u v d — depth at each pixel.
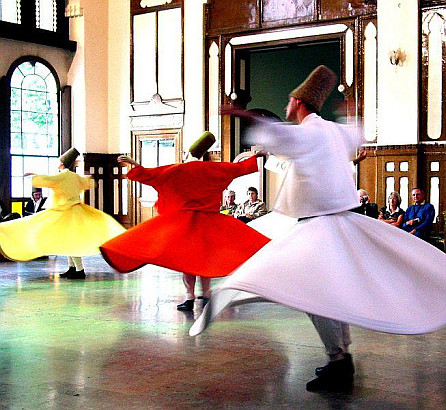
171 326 5.40
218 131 13.42
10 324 5.46
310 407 3.27
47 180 8.05
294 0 12.52
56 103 14.60
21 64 13.88
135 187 14.66
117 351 4.50
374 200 11.67
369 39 11.80
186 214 5.84
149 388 3.61
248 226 5.89
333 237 3.36
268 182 13.22
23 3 13.80
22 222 8.09
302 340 4.88
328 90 3.77
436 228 11.14
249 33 13.05
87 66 14.62
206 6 13.52
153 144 14.45
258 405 3.31
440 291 3.29
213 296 3.32
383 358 4.32
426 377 3.84
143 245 5.68
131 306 6.39
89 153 14.63
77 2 14.34
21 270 9.48
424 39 11.25
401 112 11.45
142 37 14.49
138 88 14.59
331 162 3.52
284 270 3.22
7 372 3.94
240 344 4.73
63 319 5.69
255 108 15.64
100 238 8.28
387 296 3.21
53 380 3.77
